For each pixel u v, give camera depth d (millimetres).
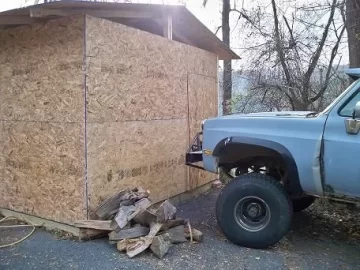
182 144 5715
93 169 4000
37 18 4012
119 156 4375
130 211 3850
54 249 3711
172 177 5484
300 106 8461
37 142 4324
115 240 3748
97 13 4043
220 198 3939
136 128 4652
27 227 4371
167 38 5184
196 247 3799
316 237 4199
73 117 3965
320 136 3424
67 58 3973
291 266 3371
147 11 4551
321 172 3422
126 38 4402
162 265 3352
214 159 4078
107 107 4160
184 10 4820
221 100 10062
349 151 3248
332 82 8391
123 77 4383
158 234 3799
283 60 8633
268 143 3697
